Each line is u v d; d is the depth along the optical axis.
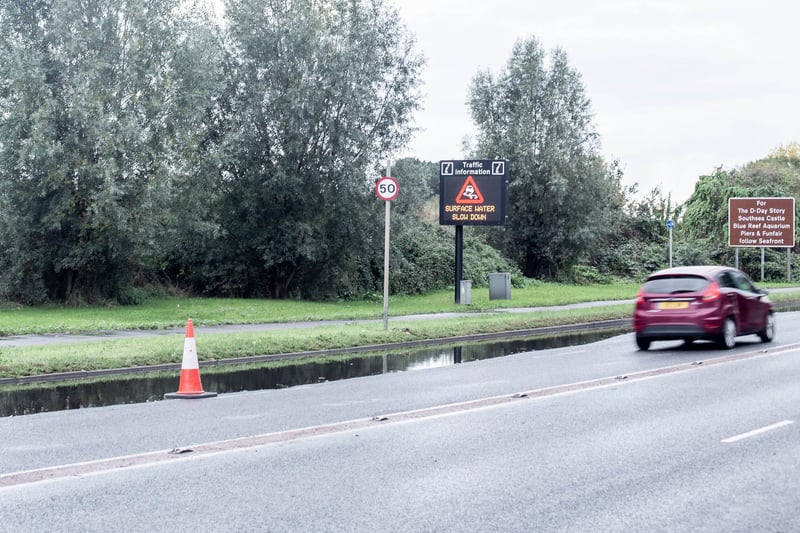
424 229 48.44
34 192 29.42
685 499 6.38
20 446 8.48
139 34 31.08
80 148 29.02
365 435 8.95
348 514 6.00
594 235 52.06
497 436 8.85
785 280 56.69
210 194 34.34
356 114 35.75
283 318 25.17
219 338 18.19
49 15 30.80
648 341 18.25
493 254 50.09
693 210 63.03
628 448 8.21
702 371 14.26
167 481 6.99
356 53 36.44
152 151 30.00
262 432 9.16
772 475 7.12
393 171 38.09
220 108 36.62
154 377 14.30
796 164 94.25
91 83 29.50
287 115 35.12
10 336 19.27
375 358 17.25
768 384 12.65
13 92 28.97
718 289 17.64
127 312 28.47
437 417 10.04
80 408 11.02
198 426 9.57
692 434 8.90
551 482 6.89
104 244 30.56
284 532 5.58
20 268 30.48
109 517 5.95
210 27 33.50
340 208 37.09
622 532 5.57
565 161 51.75
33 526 5.73
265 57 36.38
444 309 30.19
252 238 37.59
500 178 33.41
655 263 58.25
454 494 6.53
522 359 16.77
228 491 6.66
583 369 14.85
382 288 42.03
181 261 37.56
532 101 52.59
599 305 33.00
